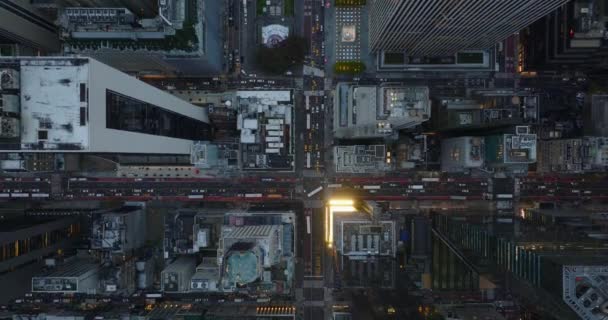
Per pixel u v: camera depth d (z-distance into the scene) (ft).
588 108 610.65
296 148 622.54
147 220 638.53
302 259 624.18
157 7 572.51
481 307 612.70
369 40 620.90
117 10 492.13
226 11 619.67
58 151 242.78
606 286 376.68
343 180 625.82
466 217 611.06
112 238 561.43
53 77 242.99
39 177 615.16
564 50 541.34
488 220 604.08
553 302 436.35
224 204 629.10
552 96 628.28
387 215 571.69
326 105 624.18
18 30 497.05
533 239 500.33
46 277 533.96
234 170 596.29
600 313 375.86
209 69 595.06
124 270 574.15
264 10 613.52
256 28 618.03
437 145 628.28
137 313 604.49
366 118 484.33
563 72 628.28
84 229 652.89
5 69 235.20
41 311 623.36
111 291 571.69
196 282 534.37
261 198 623.36
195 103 577.43
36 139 242.58
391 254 533.14
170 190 622.13
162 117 383.04
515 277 504.84
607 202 631.97
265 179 622.95
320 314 623.77
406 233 635.66
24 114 242.78
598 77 626.64
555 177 631.97
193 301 629.51
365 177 628.28
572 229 540.93
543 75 631.15
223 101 574.15
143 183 622.13
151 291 628.69
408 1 440.04
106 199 621.31
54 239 610.65
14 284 537.65
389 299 528.63
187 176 615.98
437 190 631.56
